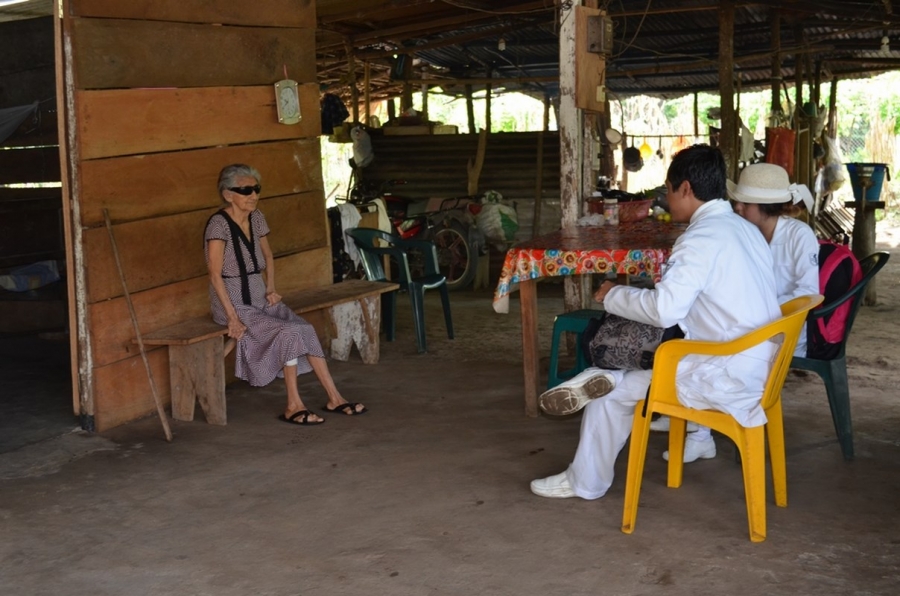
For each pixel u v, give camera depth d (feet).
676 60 44.52
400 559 10.76
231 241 16.05
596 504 12.25
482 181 34.94
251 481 13.39
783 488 12.05
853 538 11.10
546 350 21.80
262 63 18.90
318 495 12.82
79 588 10.18
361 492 12.89
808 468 13.55
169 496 12.85
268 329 16.16
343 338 20.77
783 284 14.10
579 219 18.98
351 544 11.20
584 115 20.75
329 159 70.49
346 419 16.39
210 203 17.72
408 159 35.96
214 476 13.62
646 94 54.29
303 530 11.65
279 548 11.13
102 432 15.69
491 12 30.71
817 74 45.62
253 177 16.10
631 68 45.11
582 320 15.94
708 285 10.80
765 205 13.96
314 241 20.68
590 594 9.84
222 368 16.10
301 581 10.27
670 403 11.03
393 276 34.22
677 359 10.79
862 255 27.96
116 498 12.79
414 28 35.09
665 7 34.06
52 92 23.66
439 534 11.43
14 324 23.70
